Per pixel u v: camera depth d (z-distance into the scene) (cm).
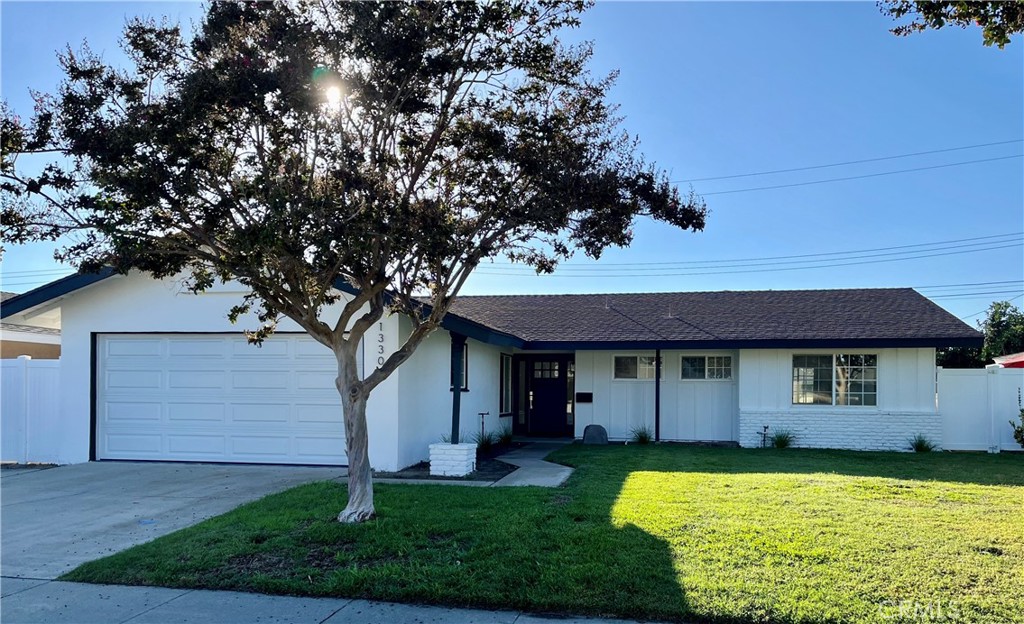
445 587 598
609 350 1858
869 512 830
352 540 739
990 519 795
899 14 677
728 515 814
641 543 695
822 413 1692
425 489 1009
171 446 1335
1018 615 522
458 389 1262
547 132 812
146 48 752
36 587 644
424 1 784
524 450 1616
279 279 809
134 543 779
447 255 814
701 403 1841
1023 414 1569
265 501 934
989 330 3509
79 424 1356
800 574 605
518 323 1928
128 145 705
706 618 534
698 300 2078
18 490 1082
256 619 561
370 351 1250
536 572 623
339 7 764
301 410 1298
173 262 848
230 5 742
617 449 1617
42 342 2089
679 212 824
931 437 1633
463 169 870
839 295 2012
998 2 597
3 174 718
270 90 719
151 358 1350
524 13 825
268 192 720
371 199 750
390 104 791
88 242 766
